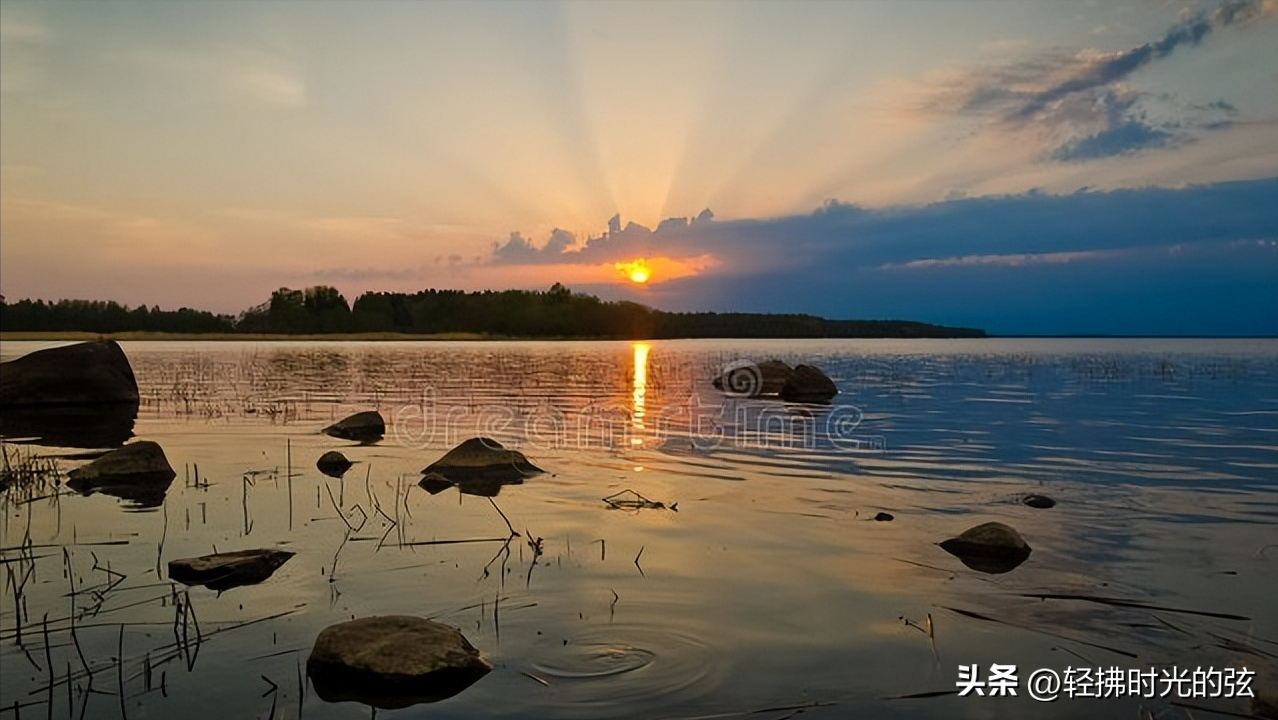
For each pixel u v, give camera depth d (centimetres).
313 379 3288
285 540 844
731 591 679
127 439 1623
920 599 659
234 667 536
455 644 544
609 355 5725
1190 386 2819
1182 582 696
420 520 929
